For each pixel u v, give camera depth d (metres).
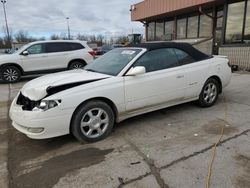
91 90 3.73
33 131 3.50
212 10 14.03
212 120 4.59
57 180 2.91
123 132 4.20
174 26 17.62
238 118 4.64
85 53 11.30
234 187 2.64
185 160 3.20
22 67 10.20
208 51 13.83
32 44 10.39
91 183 2.81
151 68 4.39
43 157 3.48
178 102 4.85
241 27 11.23
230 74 5.71
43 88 3.57
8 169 3.20
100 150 3.60
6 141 4.09
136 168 3.07
